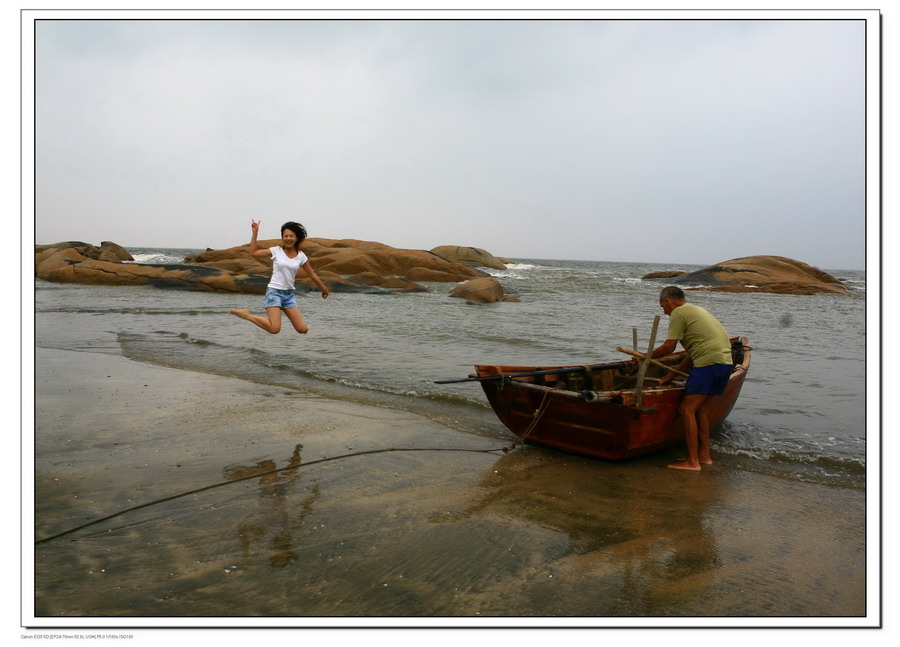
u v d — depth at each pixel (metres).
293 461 5.71
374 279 30.23
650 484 5.53
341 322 17.23
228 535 4.18
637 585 3.73
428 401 8.34
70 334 13.88
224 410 7.39
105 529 4.21
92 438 6.13
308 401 8.03
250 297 25.75
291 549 4.02
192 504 4.68
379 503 4.83
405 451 6.16
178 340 13.42
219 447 6.02
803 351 13.41
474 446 6.46
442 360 11.37
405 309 21.38
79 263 29.78
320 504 4.76
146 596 3.42
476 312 20.67
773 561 4.09
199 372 9.87
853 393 9.20
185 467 5.46
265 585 3.57
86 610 3.26
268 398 8.11
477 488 5.27
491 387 6.66
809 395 9.06
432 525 4.46
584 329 16.41
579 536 4.39
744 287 34.28
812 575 3.91
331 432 6.66
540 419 6.40
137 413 7.11
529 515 4.73
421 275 35.69
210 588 3.52
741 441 6.84
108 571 3.67
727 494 5.32
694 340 6.00
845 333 17.02
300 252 7.55
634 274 59.97
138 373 9.52
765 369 11.15
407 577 3.73
